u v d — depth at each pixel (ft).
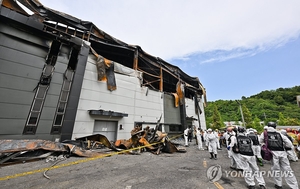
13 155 17.54
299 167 20.04
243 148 12.95
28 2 31.71
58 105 29.04
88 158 21.30
